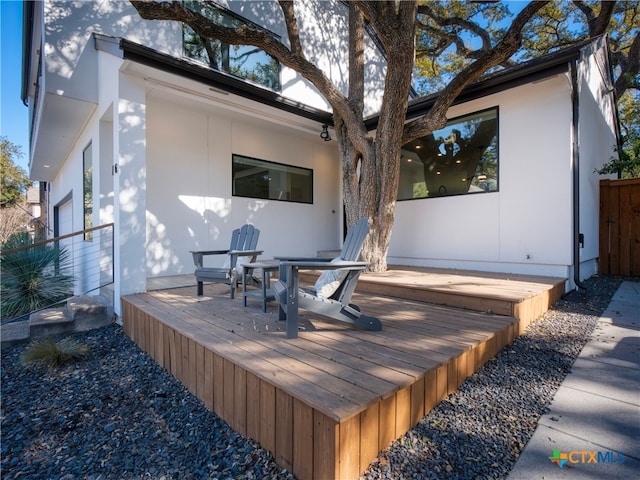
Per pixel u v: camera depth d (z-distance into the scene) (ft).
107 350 11.36
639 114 39.09
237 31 12.44
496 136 16.99
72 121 19.36
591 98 18.75
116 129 13.47
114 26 16.60
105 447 6.45
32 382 9.22
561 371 7.97
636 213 19.81
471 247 17.88
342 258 9.77
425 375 6.12
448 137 18.84
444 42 36.94
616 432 5.80
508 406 6.61
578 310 12.56
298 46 14.90
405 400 5.73
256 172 22.36
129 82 13.53
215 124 20.24
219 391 7.13
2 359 10.83
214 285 16.20
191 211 19.25
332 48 27.02
